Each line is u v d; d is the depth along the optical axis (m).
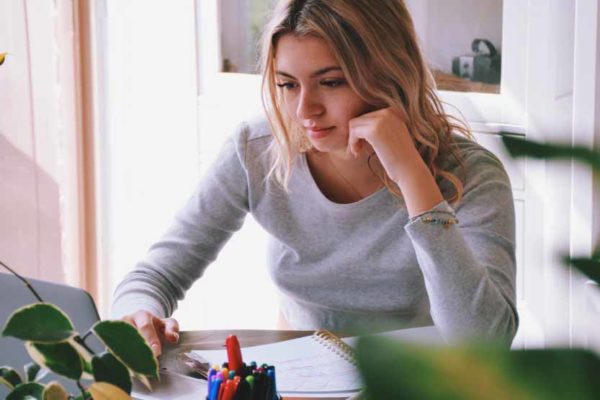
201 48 2.90
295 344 1.20
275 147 1.55
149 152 2.94
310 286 1.53
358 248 1.48
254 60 2.85
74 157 2.68
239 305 2.99
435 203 1.28
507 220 1.41
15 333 0.59
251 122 1.62
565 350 0.23
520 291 2.47
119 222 2.93
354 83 1.34
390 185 1.41
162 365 1.15
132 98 2.90
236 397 0.83
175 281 1.54
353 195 1.49
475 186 1.43
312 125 1.38
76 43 2.65
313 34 1.32
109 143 2.86
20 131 2.50
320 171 1.50
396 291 1.48
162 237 1.60
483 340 0.24
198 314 3.02
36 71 2.52
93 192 2.79
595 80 2.15
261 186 1.55
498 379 0.23
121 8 2.86
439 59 2.52
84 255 2.79
